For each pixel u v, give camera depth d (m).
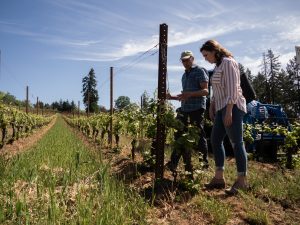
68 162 7.51
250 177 6.45
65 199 4.61
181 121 6.64
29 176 5.09
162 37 6.20
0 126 15.40
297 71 58.53
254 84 66.00
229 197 5.31
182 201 5.08
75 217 4.08
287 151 9.41
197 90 6.62
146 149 9.71
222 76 5.45
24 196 4.17
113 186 5.04
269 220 4.44
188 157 5.90
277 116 11.52
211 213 4.57
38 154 8.77
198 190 5.44
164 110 6.14
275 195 5.45
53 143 12.98
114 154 10.51
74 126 39.66
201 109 6.68
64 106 132.50
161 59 6.16
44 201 4.51
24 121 21.33
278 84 58.59
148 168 7.36
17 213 3.92
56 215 3.96
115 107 14.77
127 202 4.57
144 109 7.89
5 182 5.20
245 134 10.34
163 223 4.25
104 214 3.94
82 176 5.75
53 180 5.10
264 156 10.92
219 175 5.81
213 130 5.79
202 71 6.57
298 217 4.67
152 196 5.10
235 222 4.40
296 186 5.82
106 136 19.17
